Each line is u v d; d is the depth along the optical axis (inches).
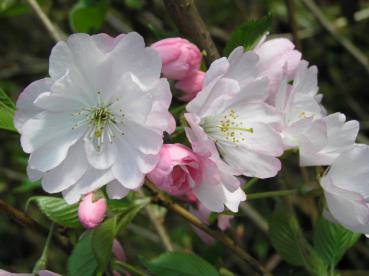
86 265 7.2
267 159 7.3
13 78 19.6
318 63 18.6
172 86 7.7
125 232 16.1
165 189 6.8
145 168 6.8
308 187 7.6
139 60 6.8
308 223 15.0
